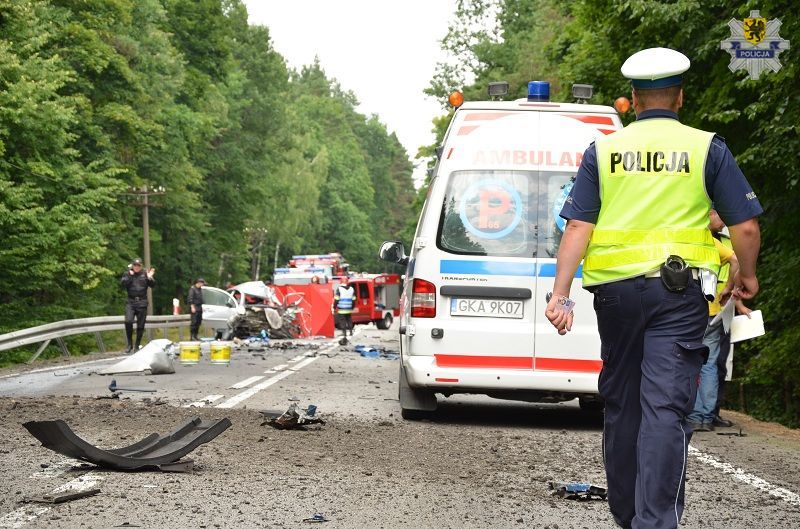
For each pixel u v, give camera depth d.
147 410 11.31
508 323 11.19
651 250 5.14
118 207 47.28
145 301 28.11
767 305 16.78
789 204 16.73
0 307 33.56
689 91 19.03
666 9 18.08
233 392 14.48
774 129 15.15
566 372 11.12
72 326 25.72
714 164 5.21
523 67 48.69
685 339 5.09
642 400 5.06
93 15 39.34
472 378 11.15
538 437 10.48
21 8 33.22
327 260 66.25
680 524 6.38
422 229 11.40
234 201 66.50
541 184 11.35
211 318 38.91
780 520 6.53
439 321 11.22
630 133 5.30
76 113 36.19
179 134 50.91
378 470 7.97
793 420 16.23
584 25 22.05
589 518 6.42
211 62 59.53
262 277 116.25
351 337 41.12
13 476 7.31
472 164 11.41
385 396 14.49
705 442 10.60
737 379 17.23
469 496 7.06
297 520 6.14
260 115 78.25
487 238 11.27
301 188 101.12
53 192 33.78
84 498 6.58
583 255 5.29
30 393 14.45
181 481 7.20
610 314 5.20
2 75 32.41
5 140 32.88
